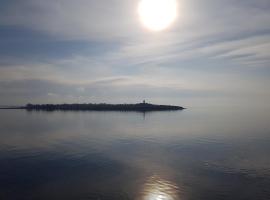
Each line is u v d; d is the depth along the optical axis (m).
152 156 54.78
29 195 33.25
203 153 56.97
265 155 53.66
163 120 152.12
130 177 40.34
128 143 71.19
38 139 78.00
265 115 199.88
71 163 48.53
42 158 52.38
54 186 36.38
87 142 72.81
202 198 32.44
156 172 43.00
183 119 159.75
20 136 84.19
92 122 139.00
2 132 94.31
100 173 42.41
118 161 50.34
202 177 40.16
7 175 41.16
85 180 38.88
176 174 41.81
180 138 79.94
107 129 105.31
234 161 49.25
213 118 167.62
